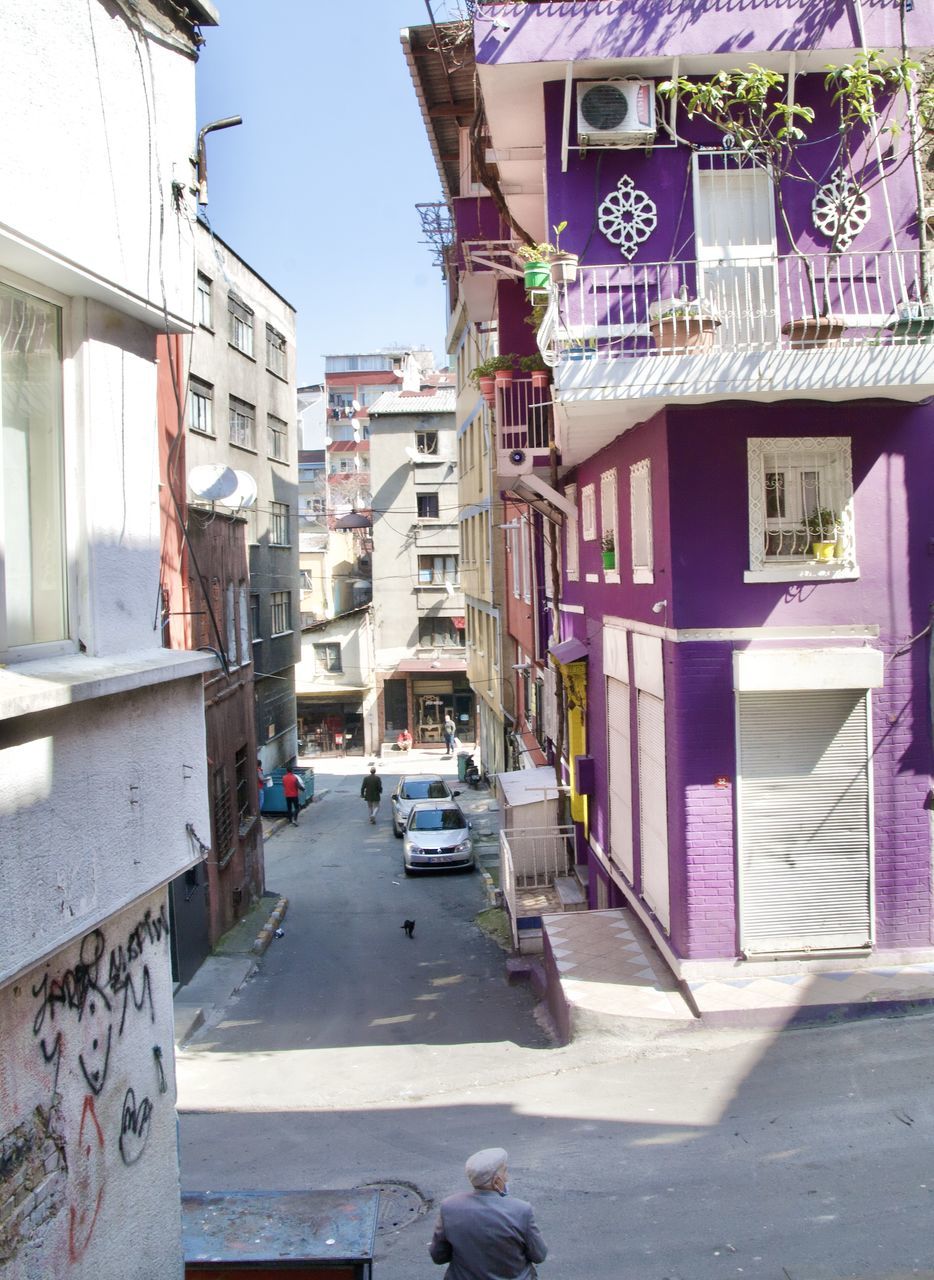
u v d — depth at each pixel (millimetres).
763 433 9406
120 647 4496
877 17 9383
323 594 46094
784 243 9883
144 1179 4469
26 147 3699
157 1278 4516
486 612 29766
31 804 3494
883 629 9531
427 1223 6363
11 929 3348
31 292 4039
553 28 9586
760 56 9547
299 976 14188
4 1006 3445
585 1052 9023
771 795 9531
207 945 14695
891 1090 7602
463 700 42594
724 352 8945
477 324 23703
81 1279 3893
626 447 11203
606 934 11391
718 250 9945
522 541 22312
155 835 4516
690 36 9492
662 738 10258
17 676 3598
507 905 14633
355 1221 4758
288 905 18969
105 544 4387
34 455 4039
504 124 10922
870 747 9539
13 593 3854
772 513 9578
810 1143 6926
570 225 9992
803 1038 8711
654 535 10078
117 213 4371
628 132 9625
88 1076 4031
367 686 41844
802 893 9594
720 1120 7434
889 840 9609
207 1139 8039
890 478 9516
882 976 9414
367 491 50938
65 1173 3803
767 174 9891
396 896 19406
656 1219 6141
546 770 18031
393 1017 11883
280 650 31266
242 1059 10562
